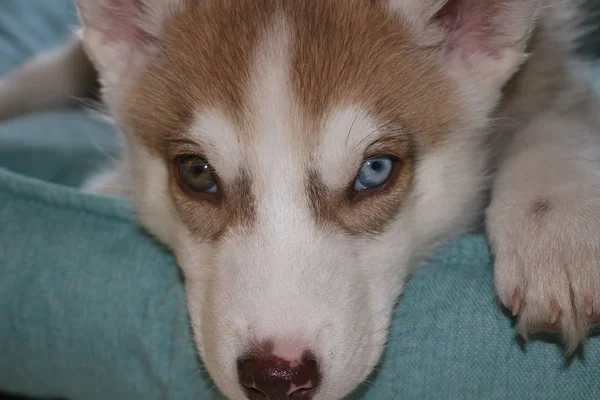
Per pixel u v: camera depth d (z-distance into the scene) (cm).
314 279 32
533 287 32
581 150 36
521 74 39
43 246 37
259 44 34
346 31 34
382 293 34
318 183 33
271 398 31
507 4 36
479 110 37
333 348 32
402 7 35
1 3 65
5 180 38
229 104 34
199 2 36
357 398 34
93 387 38
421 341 34
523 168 36
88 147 51
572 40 42
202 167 35
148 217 37
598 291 32
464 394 33
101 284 37
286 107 33
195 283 35
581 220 33
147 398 37
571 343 32
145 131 37
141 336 36
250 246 33
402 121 34
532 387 32
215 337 32
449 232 37
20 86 58
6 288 37
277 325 31
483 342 33
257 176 33
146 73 37
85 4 38
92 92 58
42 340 37
